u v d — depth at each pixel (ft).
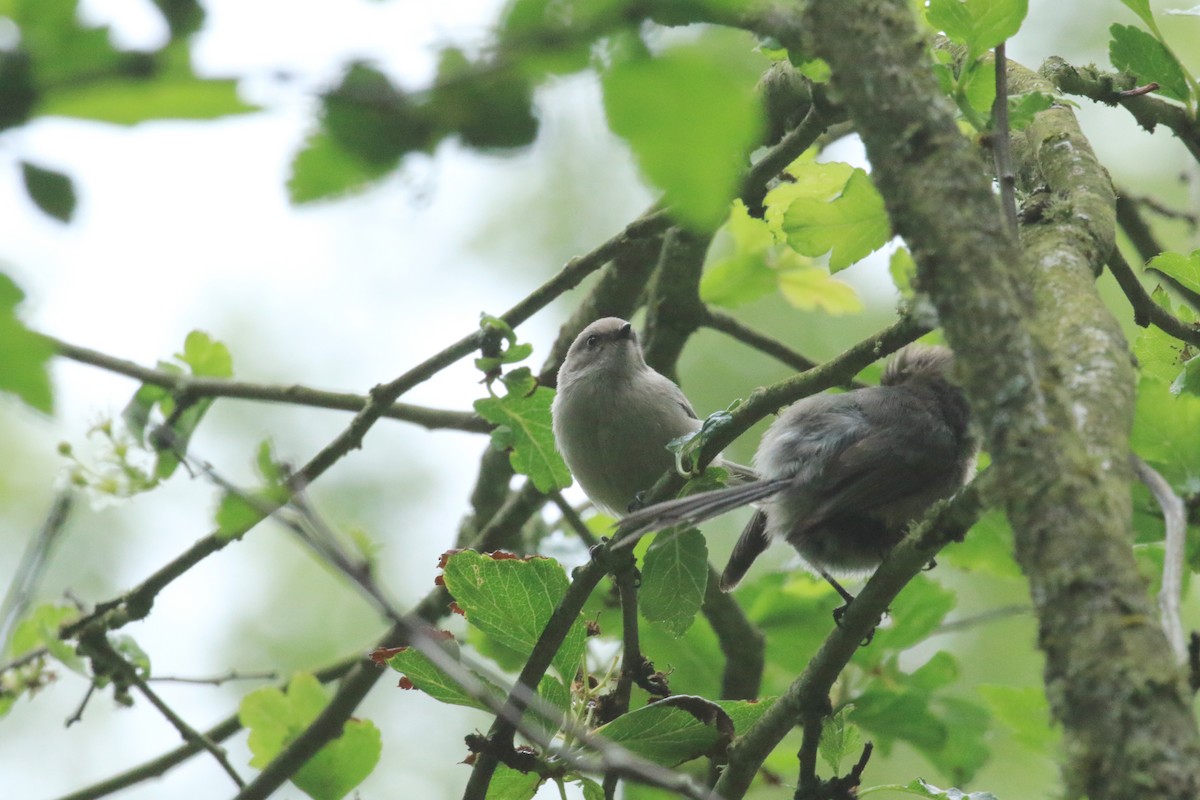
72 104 9.60
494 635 23.20
